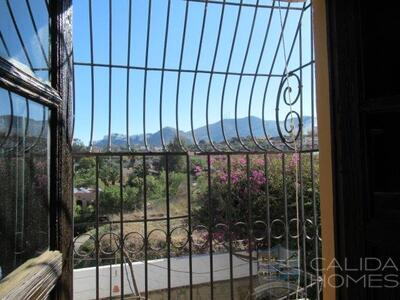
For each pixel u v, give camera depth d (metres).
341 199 1.15
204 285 3.86
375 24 1.09
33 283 1.09
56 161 1.43
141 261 3.72
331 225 1.29
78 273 3.70
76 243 2.97
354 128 1.11
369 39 1.09
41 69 1.34
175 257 3.84
